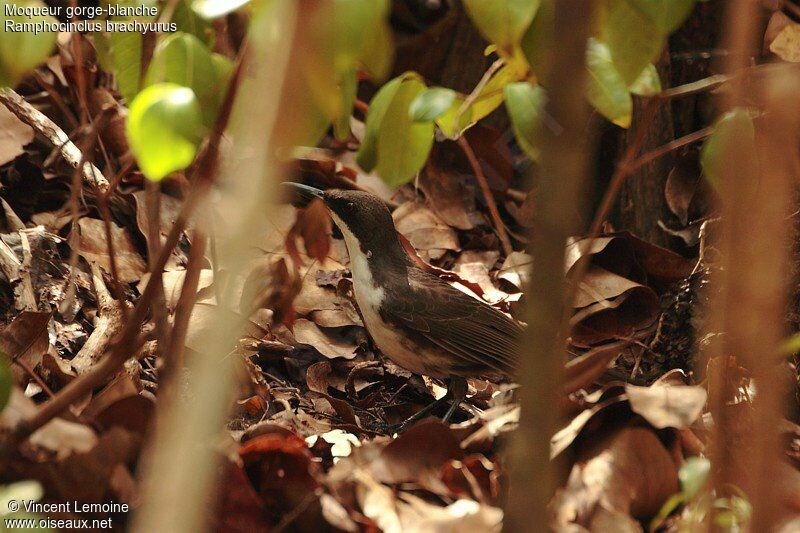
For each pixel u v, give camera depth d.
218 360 2.91
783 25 8.91
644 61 4.31
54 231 9.51
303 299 9.59
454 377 8.87
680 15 4.07
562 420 6.07
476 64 11.95
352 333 9.68
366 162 5.00
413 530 5.30
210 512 5.18
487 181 11.83
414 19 11.97
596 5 4.04
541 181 3.05
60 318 8.57
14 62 3.84
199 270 5.02
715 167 4.38
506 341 8.70
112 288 9.16
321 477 5.57
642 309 9.71
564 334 4.27
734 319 3.71
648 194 10.62
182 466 2.85
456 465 5.73
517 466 3.37
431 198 11.51
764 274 3.56
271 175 2.75
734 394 6.32
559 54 2.94
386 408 9.06
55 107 10.23
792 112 3.40
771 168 3.47
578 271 4.41
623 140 10.58
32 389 7.38
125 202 10.01
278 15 3.00
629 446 5.76
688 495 4.93
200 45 4.68
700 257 8.97
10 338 7.32
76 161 7.61
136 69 5.21
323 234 5.59
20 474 4.88
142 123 3.88
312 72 2.90
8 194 9.84
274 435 6.11
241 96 4.36
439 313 8.67
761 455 3.80
